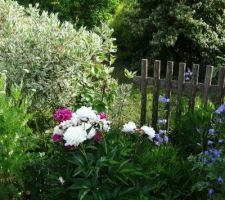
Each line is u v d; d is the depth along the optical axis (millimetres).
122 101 5188
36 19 5965
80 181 3256
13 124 3545
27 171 3668
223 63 7391
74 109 5211
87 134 3305
